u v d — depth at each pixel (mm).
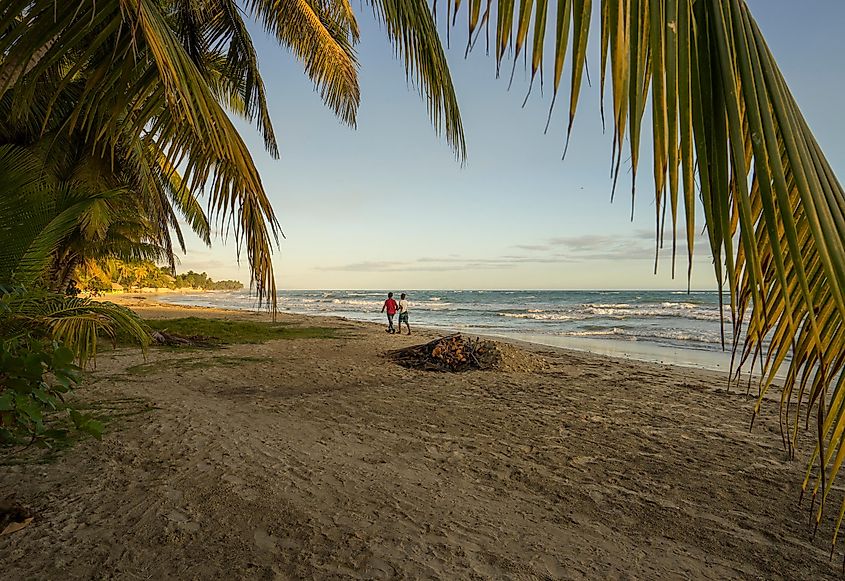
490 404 7609
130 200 9531
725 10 686
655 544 3486
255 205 2814
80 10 2188
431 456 5180
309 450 5207
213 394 7785
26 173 3412
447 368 10781
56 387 2844
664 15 655
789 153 648
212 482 4250
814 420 6871
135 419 6082
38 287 3576
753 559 3320
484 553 3279
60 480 4184
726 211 639
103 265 12695
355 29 7648
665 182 629
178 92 2168
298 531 3465
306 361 11578
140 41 2389
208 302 61000
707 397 8352
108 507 3723
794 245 630
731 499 4273
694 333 21844
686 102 640
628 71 630
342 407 7195
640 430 6336
